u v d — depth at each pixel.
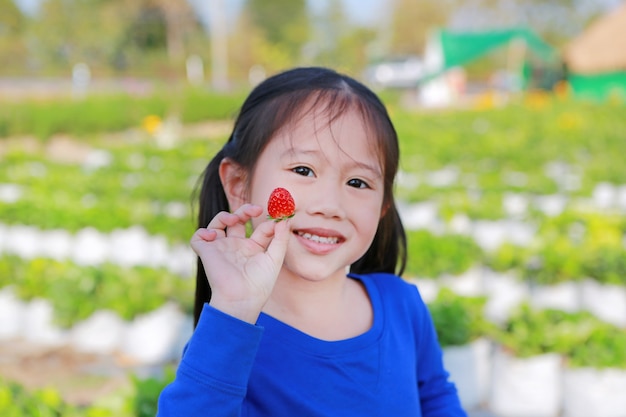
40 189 11.00
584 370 4.92
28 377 5.84
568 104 31.58
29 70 62.62
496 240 9.27
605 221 8.55
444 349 5.10
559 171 15.33
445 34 43.81
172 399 1.78
